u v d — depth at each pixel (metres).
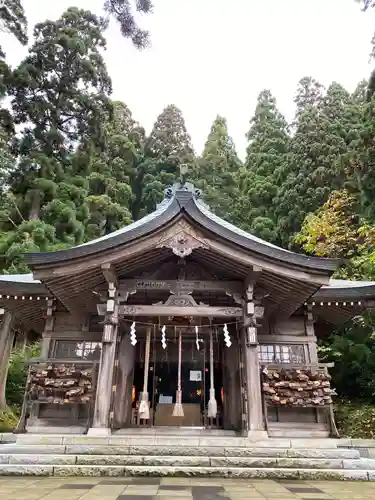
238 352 10.30
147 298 10.81
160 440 7.65
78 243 23.23
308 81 33.41
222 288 9.48
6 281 10.16
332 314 11.36
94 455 7.00
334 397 17.17
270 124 36.44
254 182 32.22
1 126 23.73
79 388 9.19
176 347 11.86
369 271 15.05
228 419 10.30
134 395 11.26
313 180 23.73
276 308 10.33
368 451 8.80
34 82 25.91
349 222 19.06
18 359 18.66
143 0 5.62
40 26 28.16
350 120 27.34
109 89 29.88
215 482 5.86
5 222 22.72
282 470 6.53
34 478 6.04
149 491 4.85
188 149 40.56
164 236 8.84
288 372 9.41
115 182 32.97
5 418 14.26
